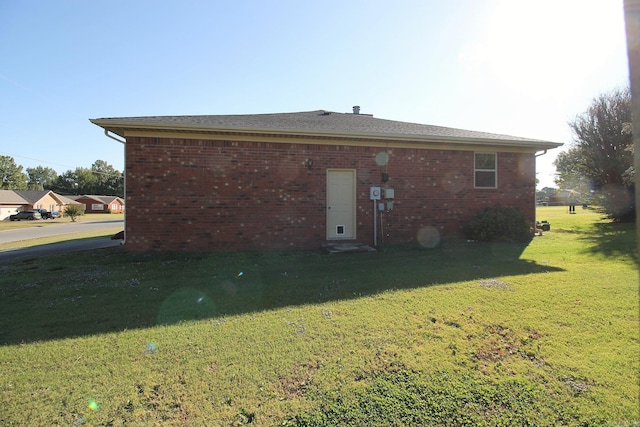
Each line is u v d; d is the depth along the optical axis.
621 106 15.42
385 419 2.16
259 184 8.73
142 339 3.32
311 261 7.31
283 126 8.98
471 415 2.18
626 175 14.34
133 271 6.48
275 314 3.98
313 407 2.28
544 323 3.58
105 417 2.19
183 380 2.60
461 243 9.48
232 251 8.54
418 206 9.87
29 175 91.81
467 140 9.81
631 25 2.30
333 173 9.39
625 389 2.41
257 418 2.18
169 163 8.27
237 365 2.82
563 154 19.78
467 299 4.41
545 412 2.20
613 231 12.03
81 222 33.28
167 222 8.29
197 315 3.99
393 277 5.64
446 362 2.83
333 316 3.89
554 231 12.34
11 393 2.45
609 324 3.53
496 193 10.55
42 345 3.20
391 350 3.04
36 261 7.59
